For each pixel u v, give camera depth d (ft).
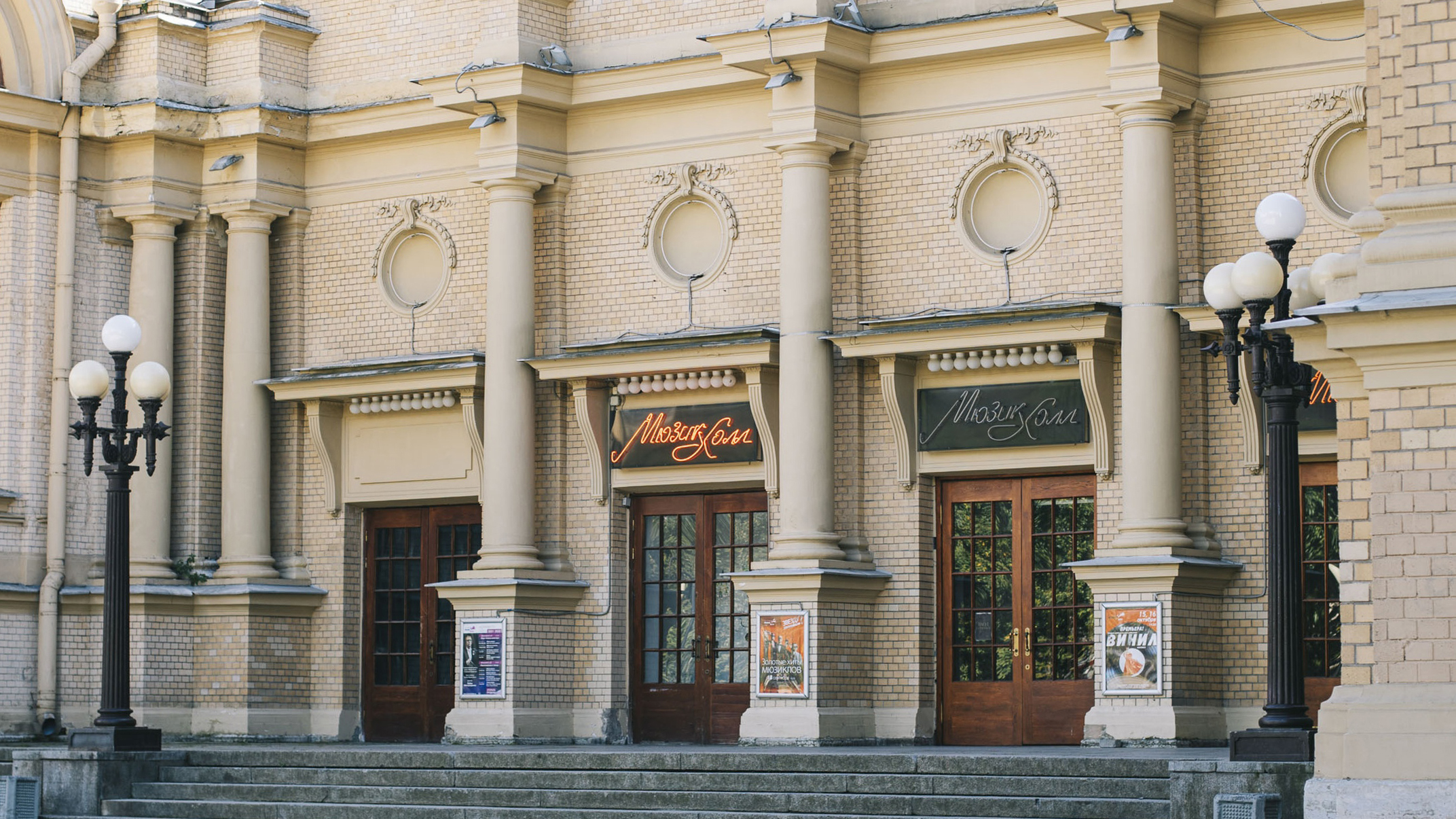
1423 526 44.62
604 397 88.17
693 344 84.07
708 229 87.15
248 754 72.79
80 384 72.33
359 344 94.68
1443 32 46.26
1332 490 74.90
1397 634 44.75
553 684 87.61
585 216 89.45
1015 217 81.10
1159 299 75.31
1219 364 76.18
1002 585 81.30
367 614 95.25
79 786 71.26
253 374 94.48
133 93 94.38
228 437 94.43
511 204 88.12
